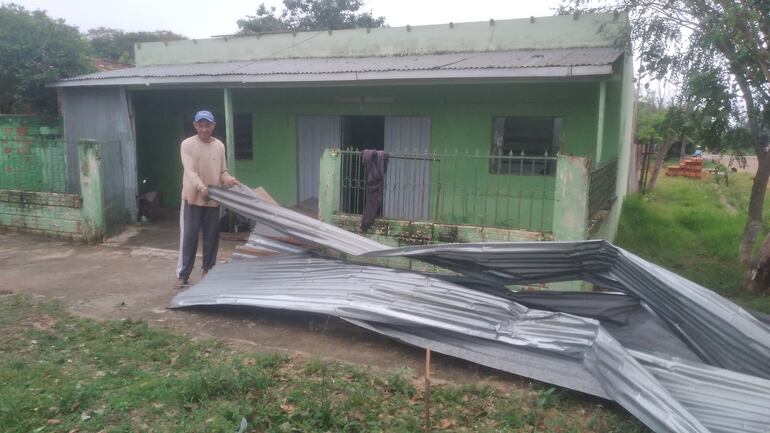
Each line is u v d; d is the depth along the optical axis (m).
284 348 4.84
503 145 9.77
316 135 11.20
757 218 8.73
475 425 3.65
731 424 3.55
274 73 9.25
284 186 11.61
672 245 10.34
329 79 8.84
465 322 4.57
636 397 3.69
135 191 10.91
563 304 4.98
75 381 4.04
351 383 4.11
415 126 10.27
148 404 3.74
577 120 9.23
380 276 5.32
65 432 3.40
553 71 7.57
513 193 9.65
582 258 4.91
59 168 10.02
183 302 5.73
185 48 12.99
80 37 13.53
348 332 5.21
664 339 4.54
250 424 3.50
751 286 7.32
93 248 8.67
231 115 10.02
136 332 5.04
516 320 4.54
